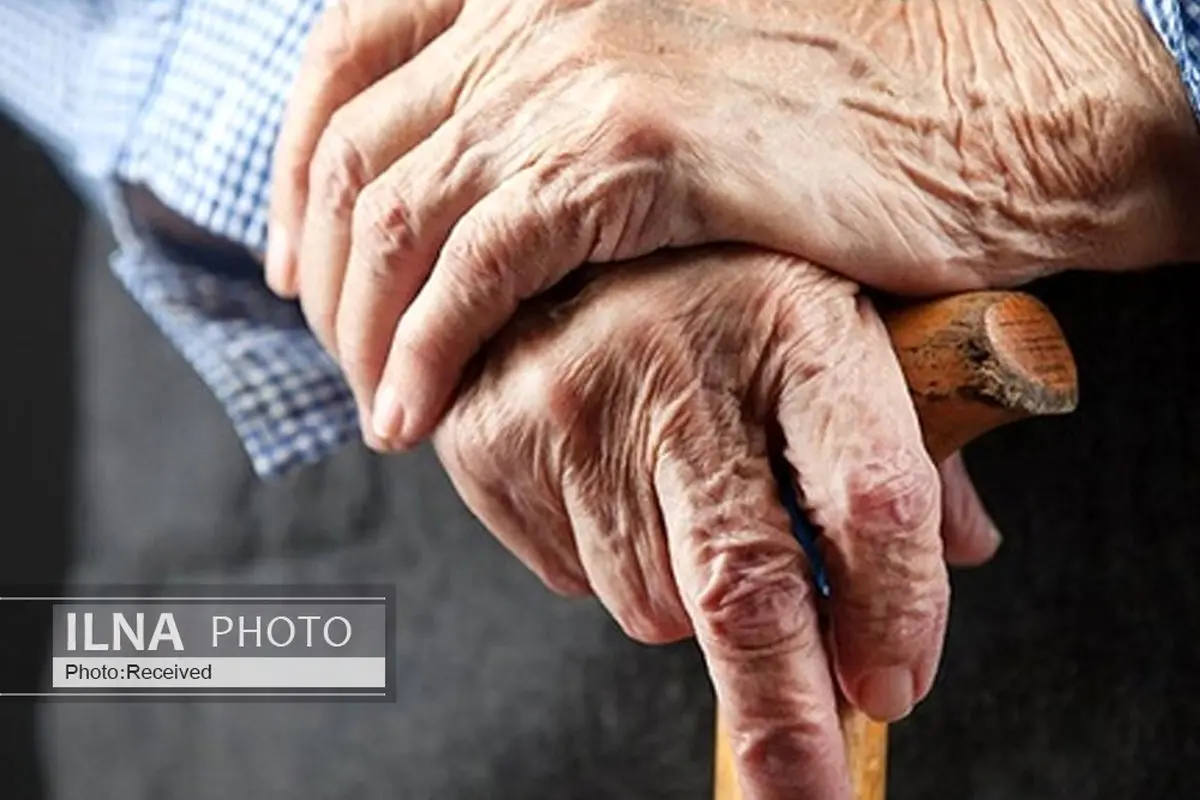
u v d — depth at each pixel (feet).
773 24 1.91
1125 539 2.30
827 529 1.83
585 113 1.89
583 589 2.04
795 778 1.83
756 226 1.86
